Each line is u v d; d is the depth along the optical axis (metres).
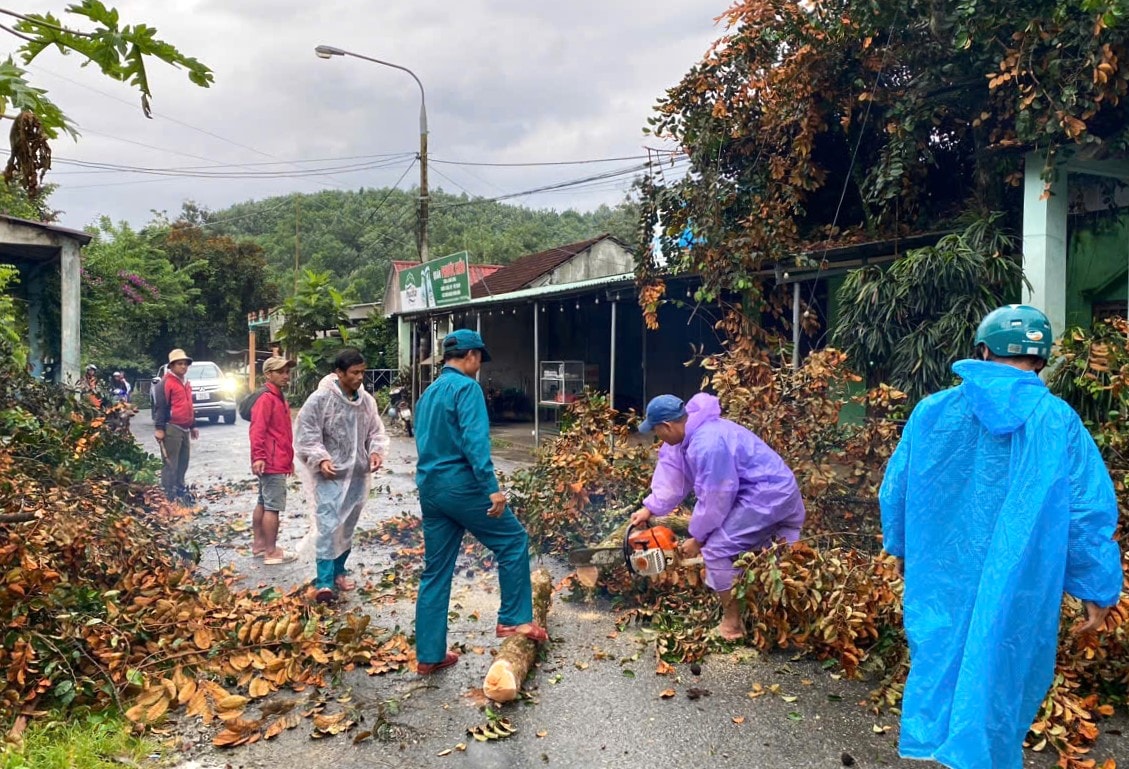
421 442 4.10
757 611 4.23
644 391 15.85
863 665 4.01
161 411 8.49
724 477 4.19
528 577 4.21
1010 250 6.70
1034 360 2.57
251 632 4.06
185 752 3.31
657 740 3.36
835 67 8.18
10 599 3.64
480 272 27.25
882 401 5.61
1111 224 7.25
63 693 3.45
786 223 8.44
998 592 2.31
